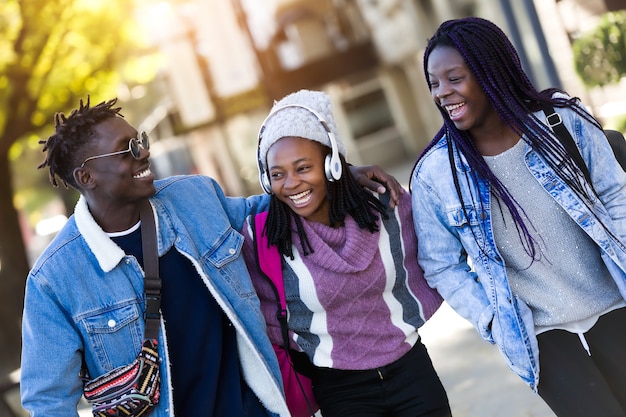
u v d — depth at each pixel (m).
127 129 3.30
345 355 3.57
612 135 3.37
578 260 3.23
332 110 3.57
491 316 3.32
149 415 3.29
